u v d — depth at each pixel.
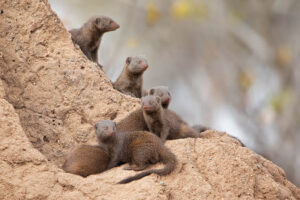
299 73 49.81
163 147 17.03
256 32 52.50
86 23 25.06
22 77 19.52
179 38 51.72
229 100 50.53
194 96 51.78
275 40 51.78
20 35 19.88
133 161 17.36
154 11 47.50
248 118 49.91
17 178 15.80
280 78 50.06
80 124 19.62
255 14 52.53
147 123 19.77
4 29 19.75
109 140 17.73
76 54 20.45
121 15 48.34
